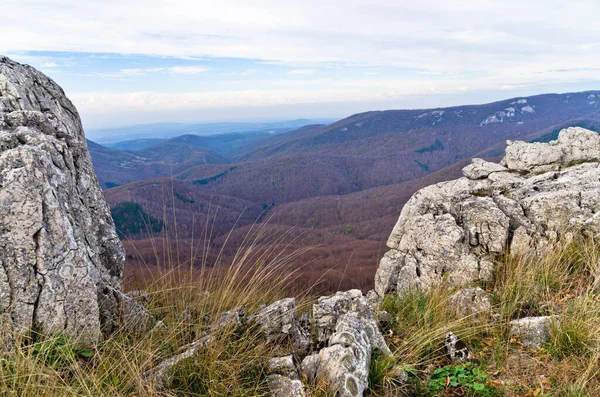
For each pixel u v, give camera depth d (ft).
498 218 18.93
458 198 21.94
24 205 10.05
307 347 12.09
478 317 13.98
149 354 10.22
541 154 25.07
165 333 12.25
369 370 10.63
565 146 25.32
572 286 15.20
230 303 14.69
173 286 15.15
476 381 10.69
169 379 9.59
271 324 12.44
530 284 15.05
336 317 12.73
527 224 18.86
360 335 11.18
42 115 12.55
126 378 9.55
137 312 13.17
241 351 11.03
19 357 8.77
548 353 11.57
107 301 12.48
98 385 8.81
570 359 11.10
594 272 15.15
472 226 19.42
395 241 23.34
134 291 15.67
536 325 12.56
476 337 12.94
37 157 10.63
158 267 15.38
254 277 14.78
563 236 17.78
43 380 8.67
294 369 10.39
